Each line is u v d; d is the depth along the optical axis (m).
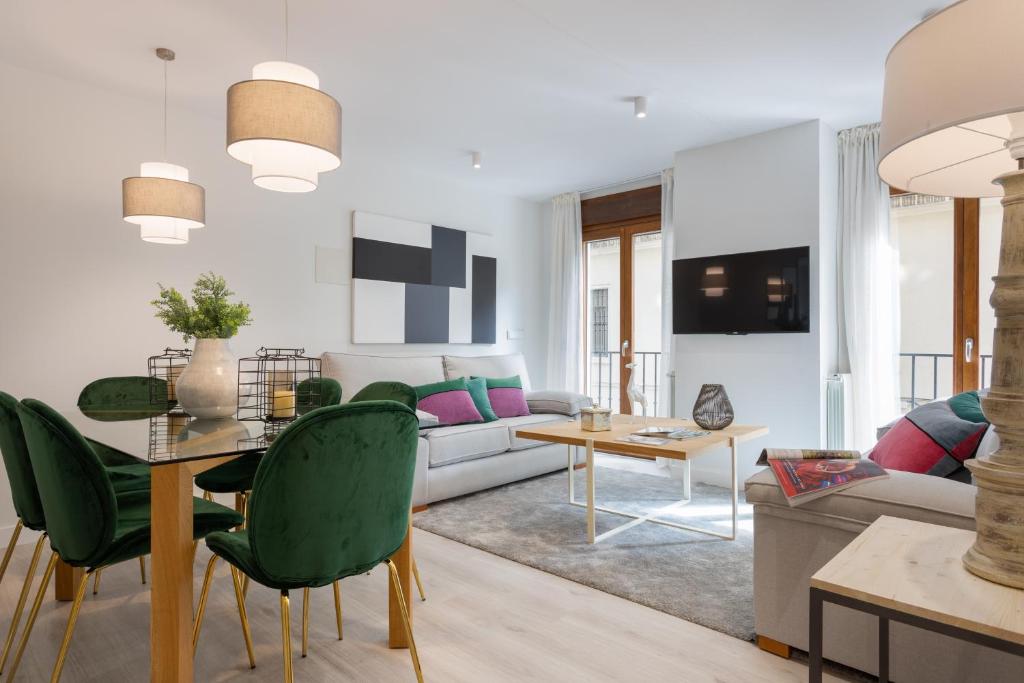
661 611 2.21
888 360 3.82
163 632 1.48
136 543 1.65
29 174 3.07
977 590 0.99
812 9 2.57
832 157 3.98
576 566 2.64
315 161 2.09
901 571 1.08
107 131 3.32
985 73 0.86
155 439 1.69
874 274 3.84
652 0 2.50
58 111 3.16
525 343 5.88
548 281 6.02
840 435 3.78
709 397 3.16
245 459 2.63
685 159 4.46
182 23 2.63
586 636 2.03
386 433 1.50
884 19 2.65
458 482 3.74
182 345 3.57
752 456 4.09
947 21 0.91
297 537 1.38
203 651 1.93
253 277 3.92
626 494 3.94
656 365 5.20
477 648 1.95
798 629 1.84
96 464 1.52
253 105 1.86
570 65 3.09
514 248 5.78
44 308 3.11
